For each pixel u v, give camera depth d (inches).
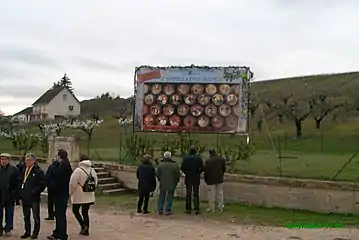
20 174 451.5
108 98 3740.2
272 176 668.1
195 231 481.7
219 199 613.9
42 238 427.5
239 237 455.2
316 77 3292.3
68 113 3843.5
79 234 446.6
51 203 517.7
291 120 1913.1
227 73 775.7
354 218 572.4
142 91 809.5
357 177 676.7
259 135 1683.1
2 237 432.1
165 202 637.9
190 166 592.7
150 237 447.2
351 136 1598.2
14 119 2623.0
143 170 585.3
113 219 540.4
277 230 494.3
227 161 738.2
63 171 414.6
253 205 647.8
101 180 771.4
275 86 3184.1
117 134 1694.1
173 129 794.8
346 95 2539.4
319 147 1393.9
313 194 611.8
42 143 1095.0
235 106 770.8
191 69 789.9
